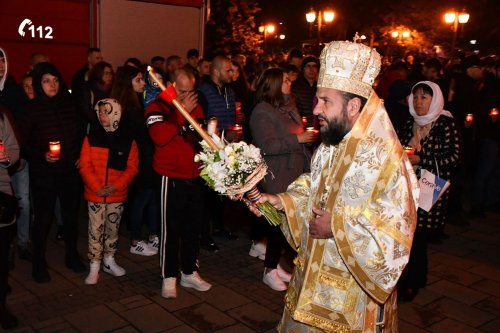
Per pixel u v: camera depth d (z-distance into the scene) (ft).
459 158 14.44
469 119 21.74
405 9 89.04
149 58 25.55
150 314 13.93
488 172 23.43
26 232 17.01
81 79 21.57
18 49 20.89
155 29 25.52
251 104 19.22
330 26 87.15
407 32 87.20
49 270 16.38
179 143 13.96
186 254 15.21
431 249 19.58
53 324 13.25
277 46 102.12
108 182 15.23
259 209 8.62
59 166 15.08
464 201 26.35
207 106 17.61
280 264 17.72
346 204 7.55
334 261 7.82
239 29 72.54
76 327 13.15
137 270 16.66
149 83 16.31
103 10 23.38
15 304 14.19
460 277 17.24
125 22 24.26
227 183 8.30
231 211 23.31
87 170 15.02
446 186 13.20
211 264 17.52
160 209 14.39
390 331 8.29
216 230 20.12
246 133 19.75
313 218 8.04
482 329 14.05
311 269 7.95
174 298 14.83
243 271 17.01
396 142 7.57
